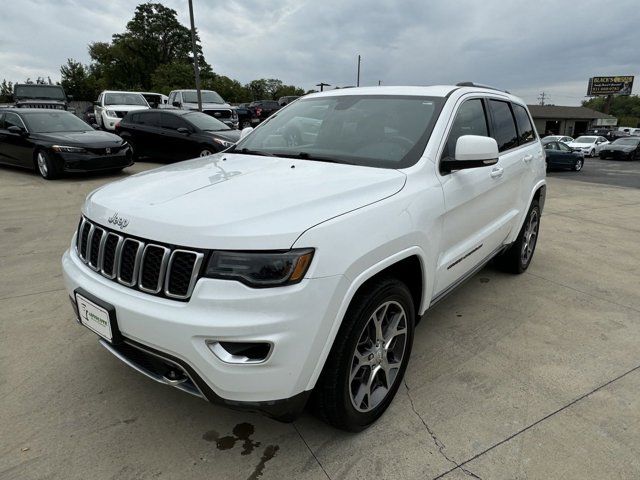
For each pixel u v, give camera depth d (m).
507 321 3.75
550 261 5.41
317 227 1.96
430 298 2.79
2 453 2.22
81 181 9.64
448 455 2.28
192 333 1.85
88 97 61.06
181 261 1.93
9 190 8.60
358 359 2.29
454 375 2.96
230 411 2.57
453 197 2.84
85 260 2.40
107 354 3.09
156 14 63.41
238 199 2.14
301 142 3.24
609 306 4.11
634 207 9.70
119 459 2.21
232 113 19.61
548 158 20.39
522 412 2.62
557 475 2.17
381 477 2.14
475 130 3.42
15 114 10.31
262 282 1.85
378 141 2.96
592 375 3.00
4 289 4.10
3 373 2.85
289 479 2.12
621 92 78.62
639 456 2.30
